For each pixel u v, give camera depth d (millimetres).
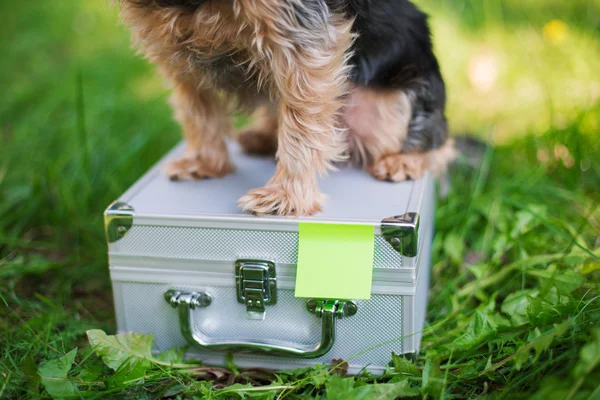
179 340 806
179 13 757
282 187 783
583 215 956
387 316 759
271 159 916
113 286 798
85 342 833
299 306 771
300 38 750
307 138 779
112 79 1393
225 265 771
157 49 803
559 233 865
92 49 1567
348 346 774
